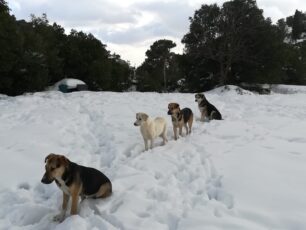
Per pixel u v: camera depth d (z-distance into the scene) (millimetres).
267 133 10234
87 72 37125
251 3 34438
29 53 26953
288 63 40938
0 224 5102
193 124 12008
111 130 10664
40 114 12977
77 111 14195
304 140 9352
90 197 5758
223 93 25781
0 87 25578
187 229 4719
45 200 6035
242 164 7129
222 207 5363
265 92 32969
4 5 26141
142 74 45125
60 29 37750
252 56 33406
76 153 8414
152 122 8523
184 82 40188
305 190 5762
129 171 6980
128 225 4848
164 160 7734
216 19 34781
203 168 7156
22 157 7867
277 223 4836
